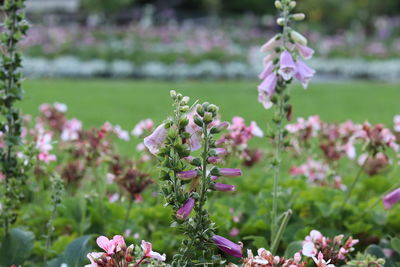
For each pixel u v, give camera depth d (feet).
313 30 96.37
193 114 6.40
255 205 11.99
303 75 8.70
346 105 41.04
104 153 12.14
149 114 34.55
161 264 6.34
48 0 97.50
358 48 70.23
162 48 62.59
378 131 10.70
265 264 6.46
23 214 12.01
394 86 54.85
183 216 6.25
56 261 8.34
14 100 9.06
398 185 10.77
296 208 11.46
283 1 8.82
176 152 6.31
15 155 9.34
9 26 8.96
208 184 6.37
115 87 48.70
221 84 53.62
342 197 12.44
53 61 56.90
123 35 66.69
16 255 8.74
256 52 60.70
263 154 15.17
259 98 9.17
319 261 6.90
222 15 142.82
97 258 6.12
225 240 6.49
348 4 101.24
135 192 10.36
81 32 66.18
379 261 7.63
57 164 13.21
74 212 11.59
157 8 138.31
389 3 108.17
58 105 15.25
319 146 13.70
